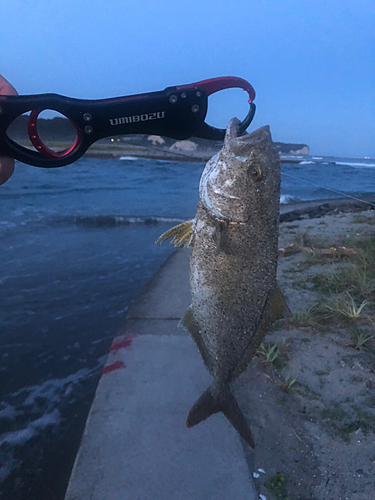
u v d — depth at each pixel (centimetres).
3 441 53
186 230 45
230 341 43
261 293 42
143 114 34
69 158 34
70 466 50
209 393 45
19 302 97
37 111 32
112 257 138
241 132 39
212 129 38
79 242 158
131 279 116
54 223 187
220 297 41
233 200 39
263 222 40
